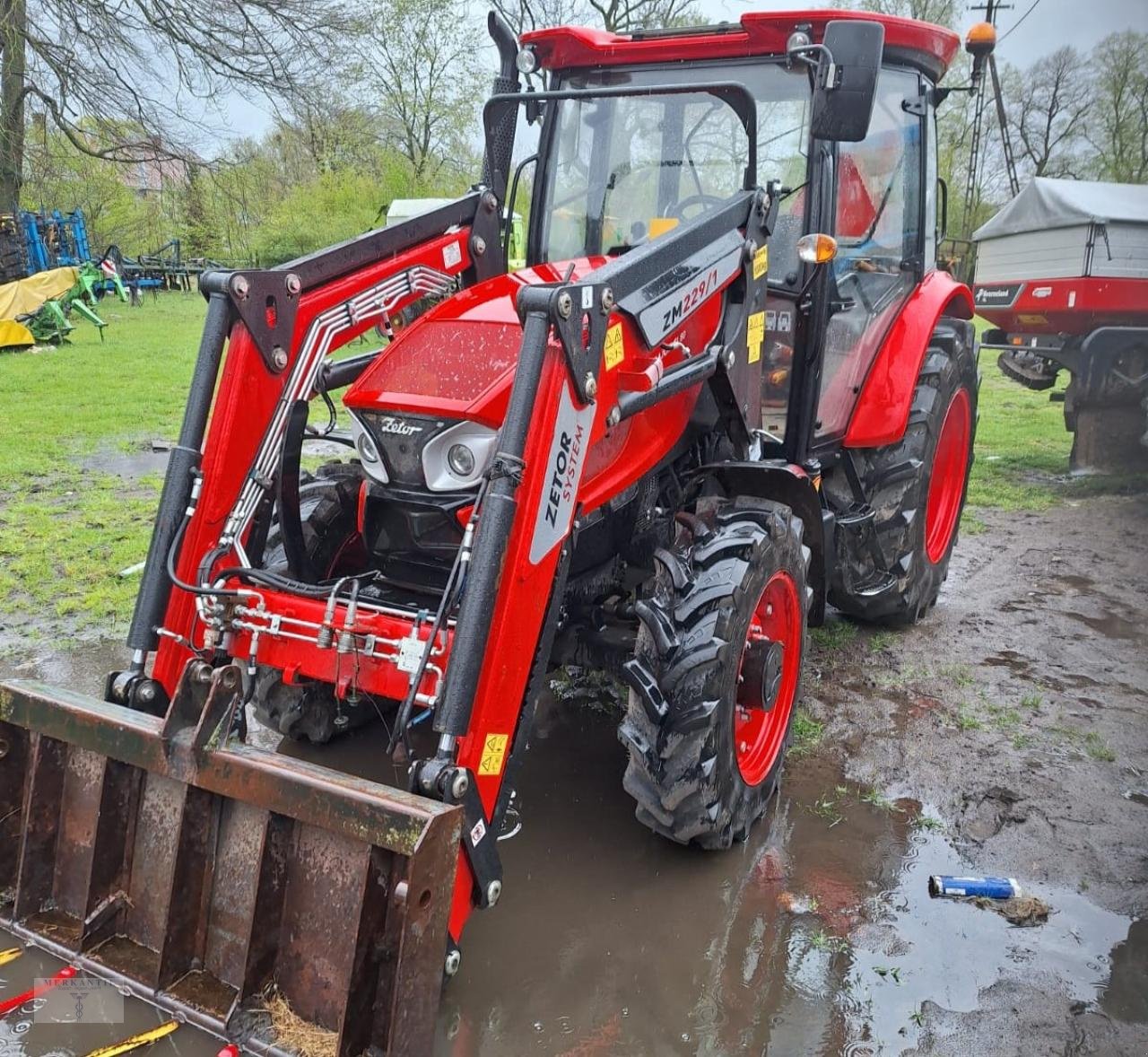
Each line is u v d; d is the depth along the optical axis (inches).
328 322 121.4
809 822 130.6
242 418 111.3
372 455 111.6
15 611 192.4
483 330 113.5
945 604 210.1
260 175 877.2
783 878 118.6
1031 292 319.6
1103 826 129.4
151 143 728.3
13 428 354.6
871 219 165.3
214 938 90.4
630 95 129.2
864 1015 97.0
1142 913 113.0
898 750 148.5
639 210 155.2
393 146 1089.4
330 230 1002.1
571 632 128.3
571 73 158.2
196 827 89.8
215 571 109.5
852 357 166.6
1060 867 121.1
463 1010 96.6
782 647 123.6
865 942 107.5
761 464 129.0
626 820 130.4
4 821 99.0
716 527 121.3
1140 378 303.7
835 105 120.8
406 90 1054.4
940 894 115.3
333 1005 83.7
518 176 153.9
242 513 112.8
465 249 142.2
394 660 96.7
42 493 274.2
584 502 110.4
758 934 108.5
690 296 113.7
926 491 182.9
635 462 120.9
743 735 128.4
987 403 465.1
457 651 87.2
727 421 131.9
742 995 99.3
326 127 799.7
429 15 1021.8
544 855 122.5
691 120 149.8
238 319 110.3
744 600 114.0
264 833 85.4
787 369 151.2
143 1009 88.7
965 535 258.2
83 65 683.4
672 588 115.0
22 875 96.2
